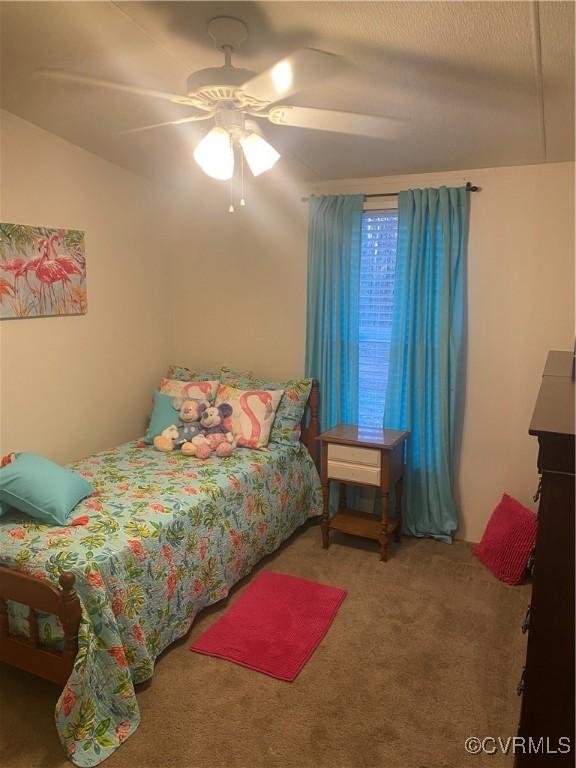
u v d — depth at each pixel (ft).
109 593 6.35
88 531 6.93
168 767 5.69
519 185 9.73
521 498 10.46
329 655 7.45
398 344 10.61
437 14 4.92
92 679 5.90
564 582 4.04
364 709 6.48
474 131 7.91
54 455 9.86
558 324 9.82
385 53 5.68
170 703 6.55
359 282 10.98
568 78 6.07
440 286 10.18
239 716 6.36
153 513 7.56
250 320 12.34
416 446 10.77
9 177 8.50
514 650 7.54
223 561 8.57
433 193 10.03
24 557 6.38
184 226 12.64
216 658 7.37
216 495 8.53
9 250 8.59
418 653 7.48
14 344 8.90
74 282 9.91
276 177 10.98
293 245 11.68
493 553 9.68
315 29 5.28
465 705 6.54
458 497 10.90
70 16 5.38
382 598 8.83
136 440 11.52
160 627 7.18
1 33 5.75
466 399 10.59
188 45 5.84
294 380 11.53
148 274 12.05
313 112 5.83
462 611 8.47
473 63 5.82
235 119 5.85
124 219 11.15
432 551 10.42
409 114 7.30
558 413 4.45
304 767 5.69
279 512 10.28
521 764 4.33
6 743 5.94
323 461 10.37
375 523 10.69
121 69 6.50
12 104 7.95
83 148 9.85
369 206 10.85
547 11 4.79
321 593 8.94
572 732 4.20
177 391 11.51
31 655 6.34
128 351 11.59
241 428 10.71
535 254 9.78
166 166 10.87
